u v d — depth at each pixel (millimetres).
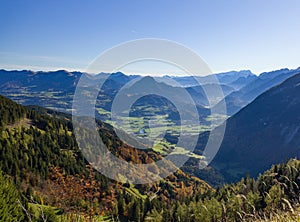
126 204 35312
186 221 30656
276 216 5574
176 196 35969
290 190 6047
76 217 6168
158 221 32719
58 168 57375
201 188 44062
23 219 8547
